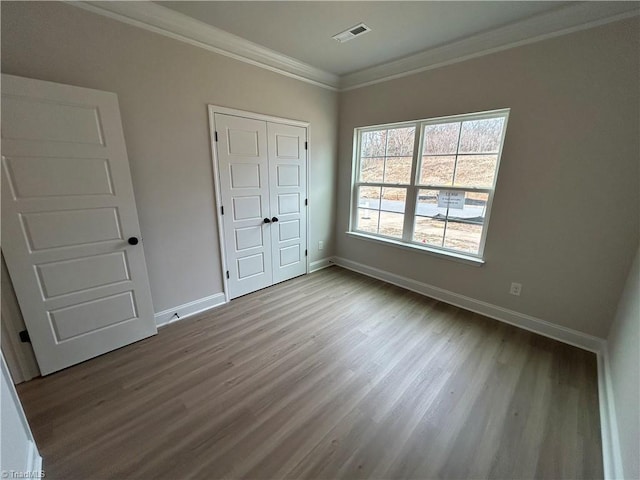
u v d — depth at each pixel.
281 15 2.11
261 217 3.13
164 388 1.78
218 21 2.20
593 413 1.61
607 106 1.90
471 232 2.76
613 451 1.30
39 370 1.86
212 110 2.51
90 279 1.98
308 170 3.50
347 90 3.52
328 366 1.99
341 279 3.64
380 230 3.60
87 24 1.82
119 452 1.37
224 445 1.41
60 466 1.30
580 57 1.95
